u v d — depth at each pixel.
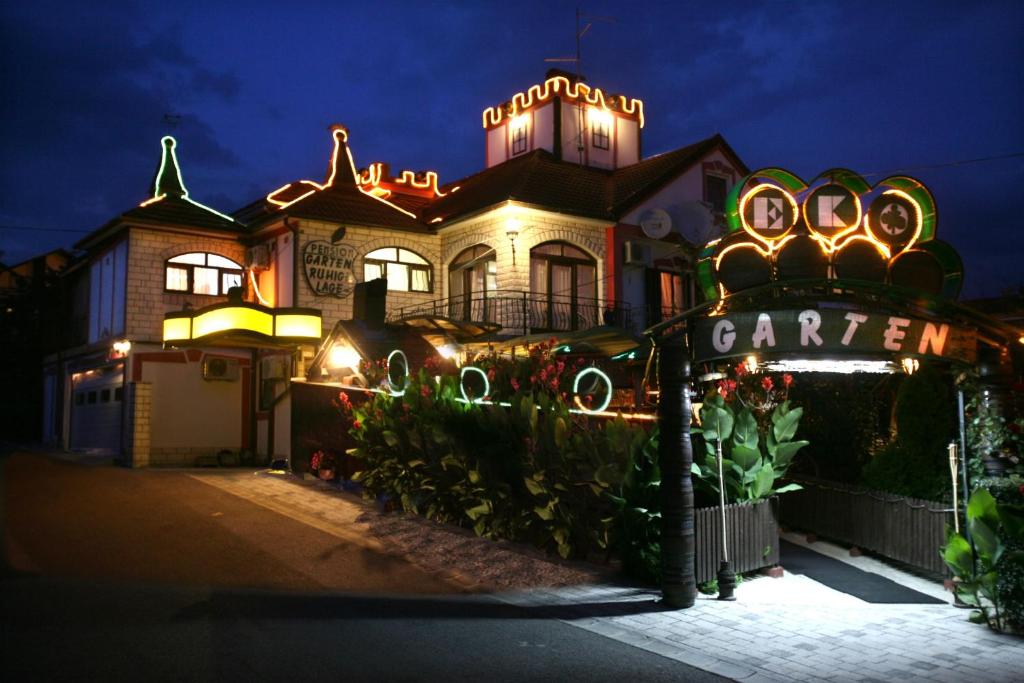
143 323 21.23
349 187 23.06
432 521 12.16
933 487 9.94
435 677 6.08
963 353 9.99
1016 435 9.13
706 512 8.89
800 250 10.98
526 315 20.83
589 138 27.33
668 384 8.41
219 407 21.94
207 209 22.91
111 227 21.72
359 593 8.59
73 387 26.75
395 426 12.83
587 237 22.48
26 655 6.30
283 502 14.29
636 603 8.34
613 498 9.34
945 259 11.32
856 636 7.23
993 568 7.38
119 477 17.81
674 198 24.20
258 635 7.00
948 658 6.63
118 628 7.09
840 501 10.95
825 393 12.79
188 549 10.46
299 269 20.81
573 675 6.20
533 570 9.50
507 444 10.86
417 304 22.59
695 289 24.70
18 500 14.30
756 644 7.01
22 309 33.19
